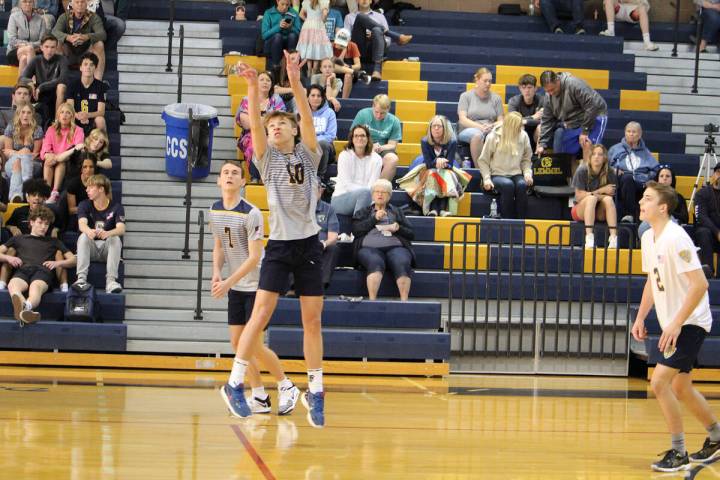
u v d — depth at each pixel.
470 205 18.38
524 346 16.28
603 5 24.75
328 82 20.02
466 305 16.73
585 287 16.83
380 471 8.69
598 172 17.72
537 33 23.52
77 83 18.98
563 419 11.92
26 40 21.12
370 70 21.81
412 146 19.42
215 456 9.12
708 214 17.47
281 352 15.26
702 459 9.50
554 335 16.28
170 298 16.23
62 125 17.94
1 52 21.36
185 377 14.58
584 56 22.72
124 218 16.55
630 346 16.44
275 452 9.38
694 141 21.38
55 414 11.05
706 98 22.44
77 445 9.40
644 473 8.98
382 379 15.09
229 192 10.80
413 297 16.66
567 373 16.22
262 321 9.78
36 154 18.22
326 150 17.97
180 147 18.62
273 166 9.71
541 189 18.20
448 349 15.55
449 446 9.99
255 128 9.63
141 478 8.15
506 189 18.17
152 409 11.65
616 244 16.66
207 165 18.83
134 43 21.78
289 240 9.74
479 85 19.80
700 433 11.25
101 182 16.23
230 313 11.20
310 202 9.80
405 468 8.85
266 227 17.42
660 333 16.27
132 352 15.46
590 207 17.34
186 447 9.50
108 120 19.59
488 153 18.41
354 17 22.59
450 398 13.38
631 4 24.30
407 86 21.28
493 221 16.34
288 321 15.50
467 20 24.20
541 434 10.88
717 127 19.72
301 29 20.97
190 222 17.86
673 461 9.09
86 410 11.39
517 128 18.39
